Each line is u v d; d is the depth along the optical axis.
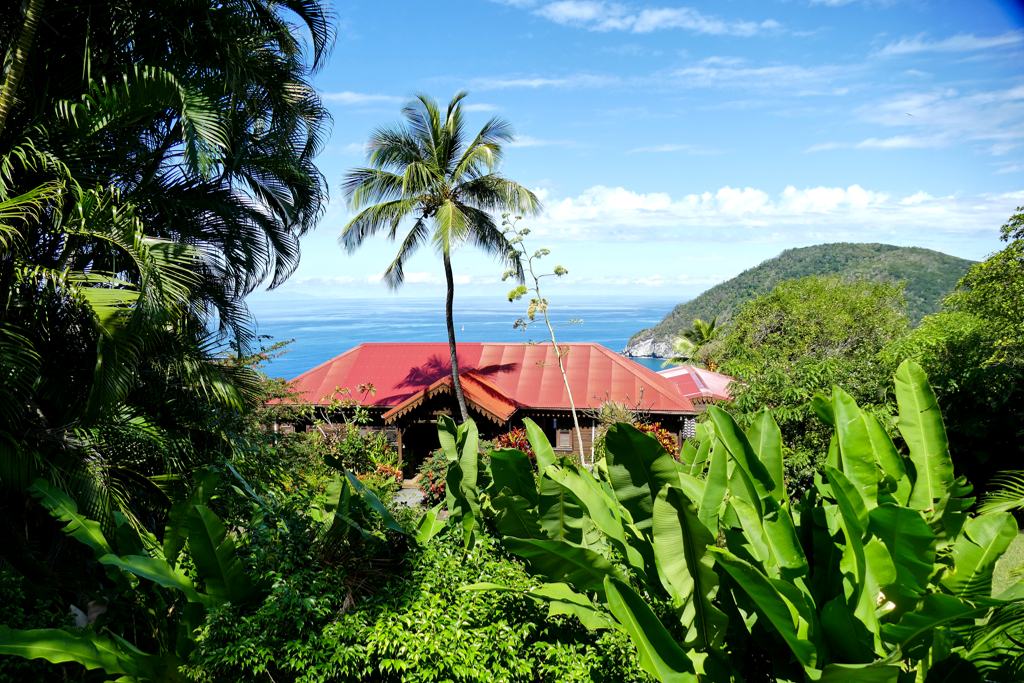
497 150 21.33
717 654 3.91
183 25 8.27
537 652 4.58
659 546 3.99
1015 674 3.40
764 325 38.12
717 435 4.13
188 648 5.07
